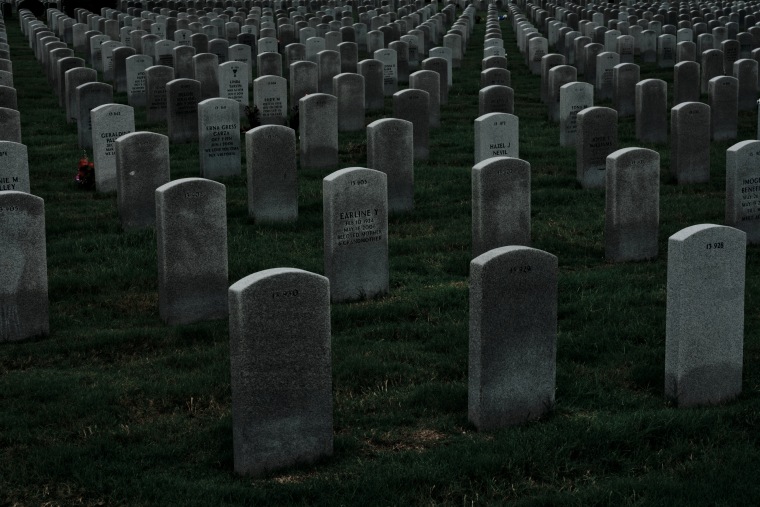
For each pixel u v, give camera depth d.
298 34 40.84
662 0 55.19
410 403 10.41
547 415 10.06
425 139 21.45
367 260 13.58
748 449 9.18
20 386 10.71
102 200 18.52
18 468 9.06
